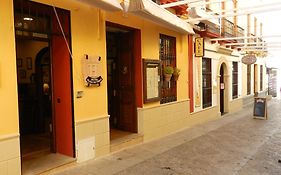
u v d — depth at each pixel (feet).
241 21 47.34
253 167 15.96
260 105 34.94
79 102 15.88
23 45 22.88
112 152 18.47
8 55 12.22
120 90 22.74
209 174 14.84
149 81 21.97
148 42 22.09
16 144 12.46
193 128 27.96
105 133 17.72
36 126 21.94
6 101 12.16
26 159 15.42
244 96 50.98
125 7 15.79
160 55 24.30
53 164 14.66
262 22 63.21
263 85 67.21
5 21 12.10
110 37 22.61
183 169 15.58
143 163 16.52
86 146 16.37
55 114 16.49
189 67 29.14
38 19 15.11
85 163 16.17
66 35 15.43
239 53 46.83
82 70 15.99
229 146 20.67
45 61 21.58
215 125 29.91
